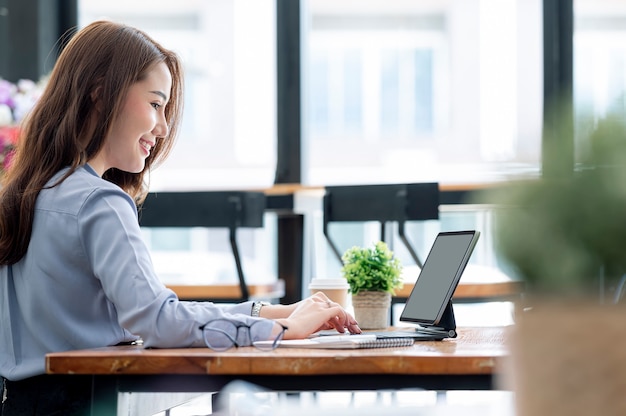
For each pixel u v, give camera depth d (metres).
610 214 0.50
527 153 0.53
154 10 6.20
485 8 5.54
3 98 3.72
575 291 0.51
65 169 1.70
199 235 5.34
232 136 6.09
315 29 6.28
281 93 4.86
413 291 1.91
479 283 3.40
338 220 3.73
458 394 3.32
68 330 1.62
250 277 4.01
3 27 4.70
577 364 0.50
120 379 1.31
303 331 1.58
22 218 1.65
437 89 6.28
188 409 2.41
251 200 3.74
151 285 1.53
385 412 1.71
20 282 1.66
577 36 4.68
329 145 6.34
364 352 1.33
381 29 6.34
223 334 1.50
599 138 0.51
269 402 2.15
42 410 1.58
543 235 0.51
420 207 3.63
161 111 1.83
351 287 2.11
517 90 5.02
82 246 1.60
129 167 1.80
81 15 4.99
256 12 5.08
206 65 6.15
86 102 1.73
